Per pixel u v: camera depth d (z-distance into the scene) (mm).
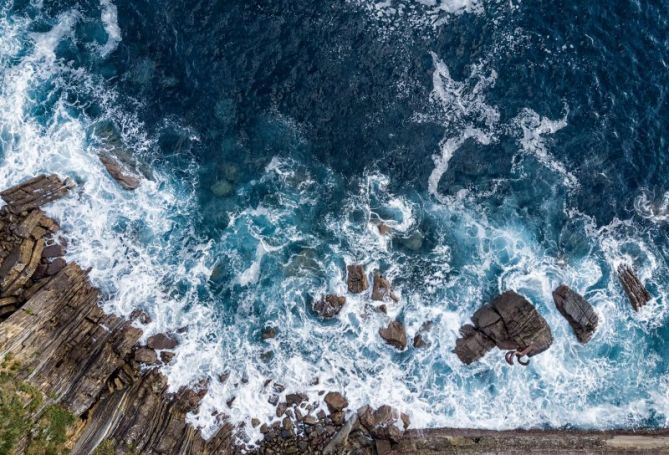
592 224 39094
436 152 39344
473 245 38469
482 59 40406
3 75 37875
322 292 36812
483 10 41156
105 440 29156
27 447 26531
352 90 39344
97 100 38438
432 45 40344
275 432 33844
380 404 34938
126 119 38375
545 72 40500
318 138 38969
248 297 36594
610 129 39938
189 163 38500
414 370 35969
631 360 37188
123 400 31312
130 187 37156
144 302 35125
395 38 40250
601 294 38062
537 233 38844
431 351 36312
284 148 38875
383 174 38969
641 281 38531
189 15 39812
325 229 38094
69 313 32125
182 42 39469
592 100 40281
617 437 34656
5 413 26422
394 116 39344
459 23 40875
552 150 39656
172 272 36375
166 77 39188
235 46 39500
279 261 37344
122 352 32938
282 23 39938
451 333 36688
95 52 39219
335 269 37281
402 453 33188
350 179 38812
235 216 38031
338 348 36031
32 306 30547
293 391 34875
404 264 37781
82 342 31719
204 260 37000
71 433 28531
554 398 36094
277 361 35469
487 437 33938
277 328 36125
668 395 36719
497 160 39469
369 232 38188
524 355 36188
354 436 34062
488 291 37625
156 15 39781
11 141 36469
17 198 34000
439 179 39094
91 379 30734
